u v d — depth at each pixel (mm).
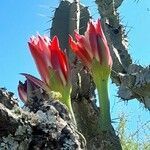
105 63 220
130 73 280
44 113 123
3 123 116
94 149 215
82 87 255
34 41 209
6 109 116
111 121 233
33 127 120
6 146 116
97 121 240
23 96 214
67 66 204
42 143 119
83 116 244
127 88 279
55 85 202
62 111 132
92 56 221
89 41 222
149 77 270
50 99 134
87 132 234
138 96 279
